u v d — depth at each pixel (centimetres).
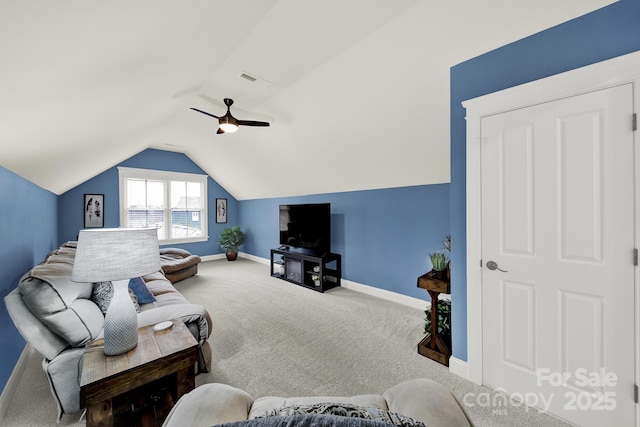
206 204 643
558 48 149
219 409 84
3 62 88
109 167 491
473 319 185
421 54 197
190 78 234
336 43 204
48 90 122
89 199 489
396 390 100
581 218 144
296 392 177
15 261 198
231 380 189
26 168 212
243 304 342
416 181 327
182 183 612
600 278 140
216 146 496
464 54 183
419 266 330
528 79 159
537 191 158
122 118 237
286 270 458
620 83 131
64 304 144
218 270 539
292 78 257
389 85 233
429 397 89
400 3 165
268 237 602
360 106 268
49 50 94
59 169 281
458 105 191
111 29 104
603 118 136
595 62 138
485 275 179
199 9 131
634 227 131
